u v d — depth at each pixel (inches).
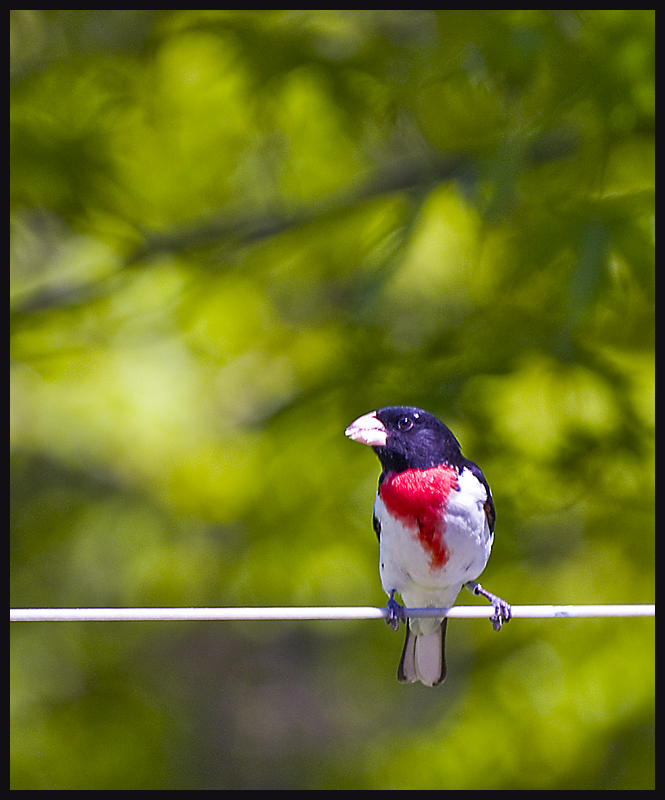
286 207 458.3
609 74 351.3
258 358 459.5
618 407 373.4
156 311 456.1
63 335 446.9
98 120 412.5
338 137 429.1
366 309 374.6
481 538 300.4
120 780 441.1
